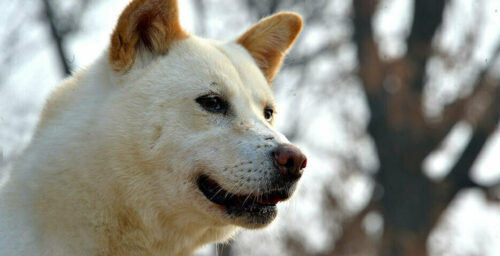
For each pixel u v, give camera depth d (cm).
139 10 897
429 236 2870
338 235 2638
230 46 1044
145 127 875
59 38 2622
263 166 865
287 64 2812
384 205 2881
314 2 3109
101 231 855
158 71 912
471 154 2886
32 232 830
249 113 926
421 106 2881
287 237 2380
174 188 876
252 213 892
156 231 888
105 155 862
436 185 2906
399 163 2884
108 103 886
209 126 896
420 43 2936
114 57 898
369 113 2944
